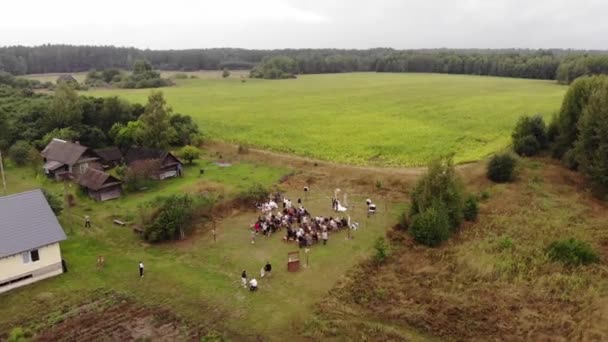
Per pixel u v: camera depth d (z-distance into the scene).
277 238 45.47
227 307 34.12
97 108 88.00
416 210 46.72
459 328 31.05
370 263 40.16
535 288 35.19
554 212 49.72
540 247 41.22
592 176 55.28
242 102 134.38
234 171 68.25
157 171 63.25
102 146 81.25
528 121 70.31
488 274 37.28
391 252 42.12
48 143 76.69
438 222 43.28
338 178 63.97
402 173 63.88
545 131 70.00
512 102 119.81
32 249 36.94
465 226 46.81
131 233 47.28
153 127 74.75
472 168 64.56
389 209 52.75
